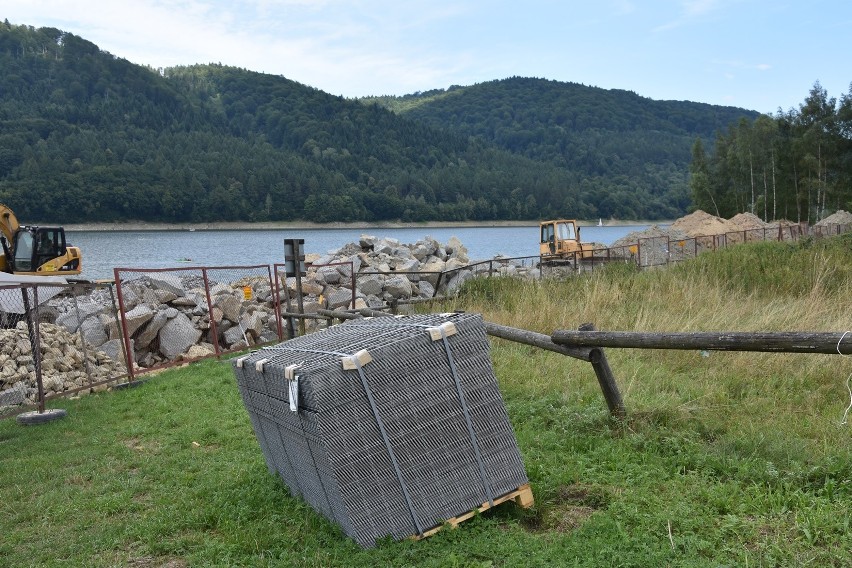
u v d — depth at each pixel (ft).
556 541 14.33
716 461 17.49
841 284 43.39
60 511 19.95
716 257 60.13
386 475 14.98
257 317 55.62
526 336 23.79
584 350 21.25
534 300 46.03
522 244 290.15
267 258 182.70
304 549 15.28
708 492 15.71
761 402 22.57
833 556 12.67
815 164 233.96
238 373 19.90
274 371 16.62
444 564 13.83
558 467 18.39
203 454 24.58
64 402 37.04
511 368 30.19
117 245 268.00
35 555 17.10
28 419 32.63
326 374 14.62
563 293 49.57
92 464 24.75
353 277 56.34
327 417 14.64
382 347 15.08
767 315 34.22
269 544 15.87
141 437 28.27
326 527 16.08
